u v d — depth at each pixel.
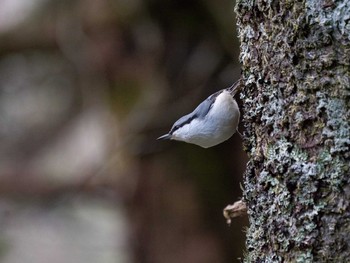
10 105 14.74
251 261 4.43
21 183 13.95
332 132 3.89
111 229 15.64
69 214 15.55
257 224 4.39
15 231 15.35
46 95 14.52
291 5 4.06
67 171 13.84
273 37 4.23
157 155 10.44
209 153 10.36
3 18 12.33
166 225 10.46
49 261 15.37
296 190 4.04
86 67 10.99
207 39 9.88
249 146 4.58
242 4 4.53
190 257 10.30
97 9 10.68
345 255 3.83
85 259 15.45
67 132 14.20
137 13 10.20
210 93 9.93
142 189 10.66
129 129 10.36
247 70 4.55
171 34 10.08
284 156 4.11
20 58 13.36
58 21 11.48
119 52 10.60
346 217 3.83
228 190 10.34
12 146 14.56
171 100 10.10
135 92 10.45
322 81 3.92
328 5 3.88
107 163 11.05
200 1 9.66
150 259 10.57
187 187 10.37
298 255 4.02
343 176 3.84
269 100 4.27
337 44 3.87
